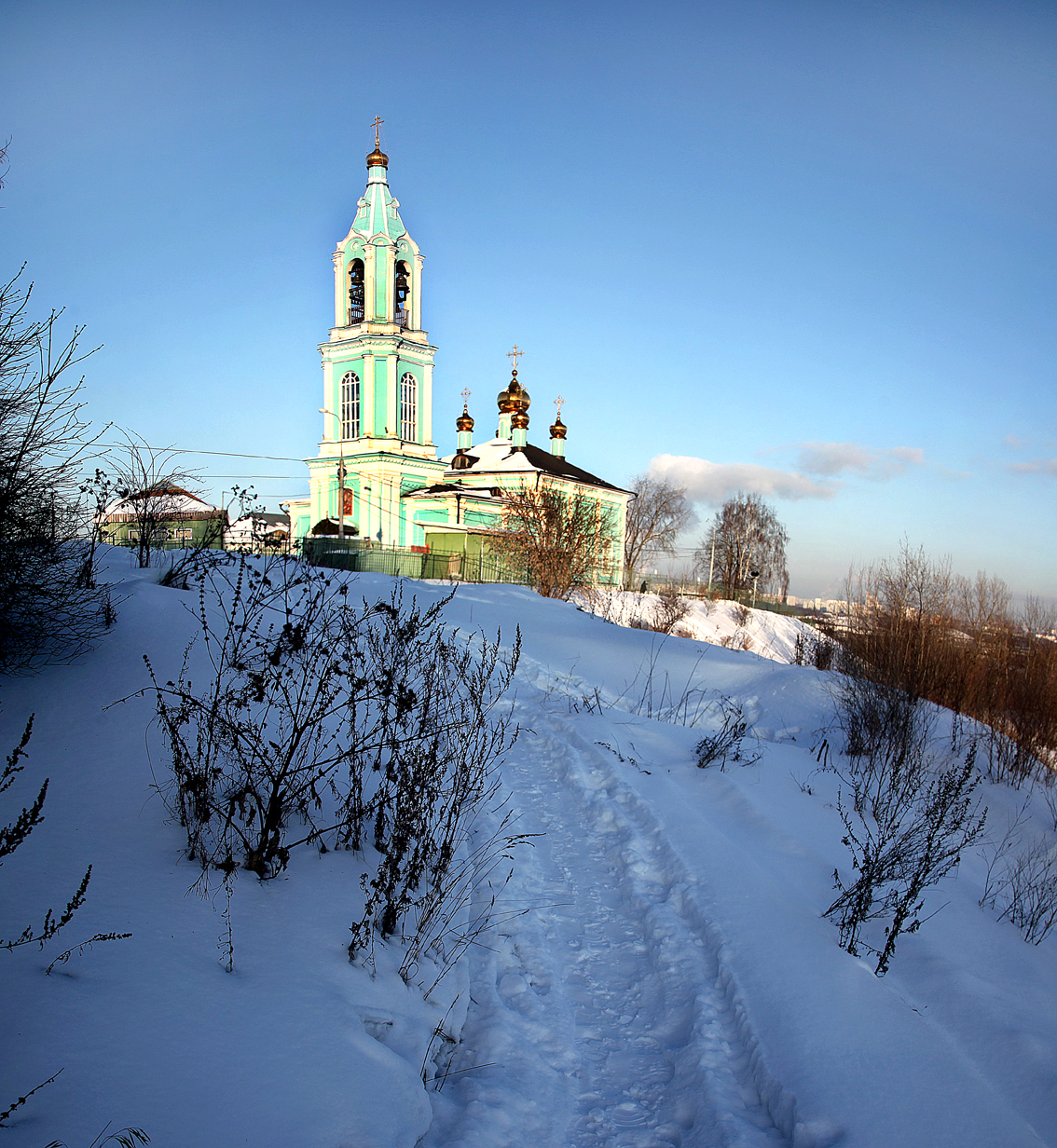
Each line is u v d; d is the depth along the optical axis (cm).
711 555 6191
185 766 449
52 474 614
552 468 5247
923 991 462
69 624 677
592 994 448
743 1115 352
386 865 418
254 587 546
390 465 4816
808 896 557
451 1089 346
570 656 1319
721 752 848
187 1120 245
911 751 982
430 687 577
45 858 372
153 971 308
